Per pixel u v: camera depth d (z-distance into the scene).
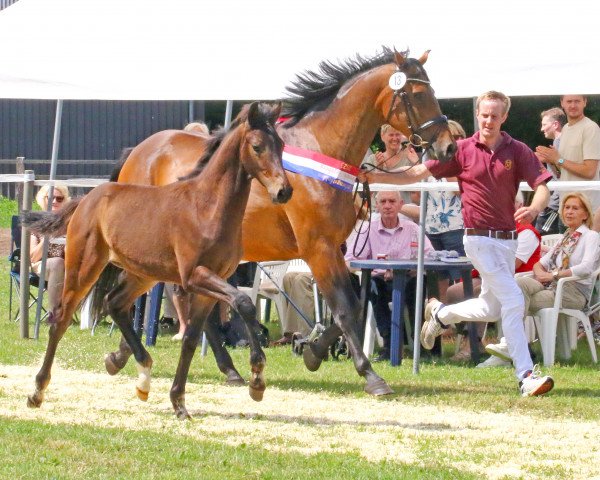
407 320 13.52
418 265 11.73
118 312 9.59
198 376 11.48
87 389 10.34
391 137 13.92
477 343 12.75
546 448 7.96
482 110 10.41
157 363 12.24
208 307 8.78
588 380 11.36
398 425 8.85
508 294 10.48
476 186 10.47
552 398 10.20
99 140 36.12
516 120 33.09
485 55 13.19
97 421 8.61
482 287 10.97
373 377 10.30
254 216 10.65
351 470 7.03
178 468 7.01
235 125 8.40
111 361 10.53
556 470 7.23
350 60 10.70
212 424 8.65
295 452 7.61
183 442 7.79
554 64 12.80
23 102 35.81
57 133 15.46
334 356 12.96
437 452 7.74
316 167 10.24
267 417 9.11
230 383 10.96
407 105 10.25
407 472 7.02
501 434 8.49
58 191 15.39
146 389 9.45
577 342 14.38
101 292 10.12
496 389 10.78
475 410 9.61
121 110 36.06
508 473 7.11
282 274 14.27
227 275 8.66
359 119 10.37
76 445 7.55
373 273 13.29
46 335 14.48
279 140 8.28
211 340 11.16
